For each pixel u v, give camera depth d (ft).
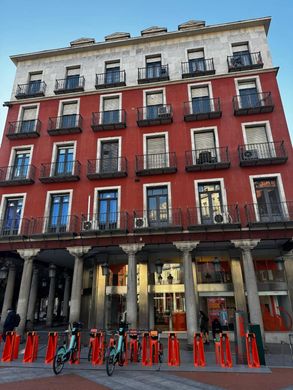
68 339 34.30
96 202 56.29
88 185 57.77
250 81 61.87
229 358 29.99
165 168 54.85
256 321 42.73
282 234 47.42
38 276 73.20
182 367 29.48
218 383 23.94
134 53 69.87
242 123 57.57
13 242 54.08
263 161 52.34
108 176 57.06
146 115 62.59
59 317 82.53
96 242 51.60
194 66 65.82
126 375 26.73
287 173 51.88
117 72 69.21
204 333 45.68
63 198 58.59
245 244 47.55
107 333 34.30
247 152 53.57
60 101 67.67
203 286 53.26
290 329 48.49
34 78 72.95
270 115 57.11
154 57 69.21
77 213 55.93
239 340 32.09
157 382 24.22
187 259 48.21
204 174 54.70
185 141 58.29
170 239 49.67
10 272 61.52
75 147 61.98
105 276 56.95
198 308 52.24
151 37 69.21
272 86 59.62
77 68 71.82
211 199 53.62
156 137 60.59
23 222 56.44
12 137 64.75
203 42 67.31
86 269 63.62
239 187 52.49
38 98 68.44
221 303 52.26
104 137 62.03
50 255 59.67
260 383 23.90
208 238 48.75
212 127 58.39
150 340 32.01
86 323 58.65
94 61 71.20
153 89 64.90
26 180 58.95
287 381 24.49
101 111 64.54
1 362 31.58
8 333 33.83
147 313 52.65
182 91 63.26
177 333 51.75
